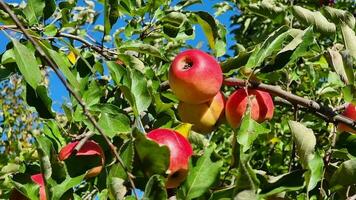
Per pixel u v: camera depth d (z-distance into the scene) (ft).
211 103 2.90
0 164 4.19
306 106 2.89
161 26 3.54
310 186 2.21
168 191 2.39
